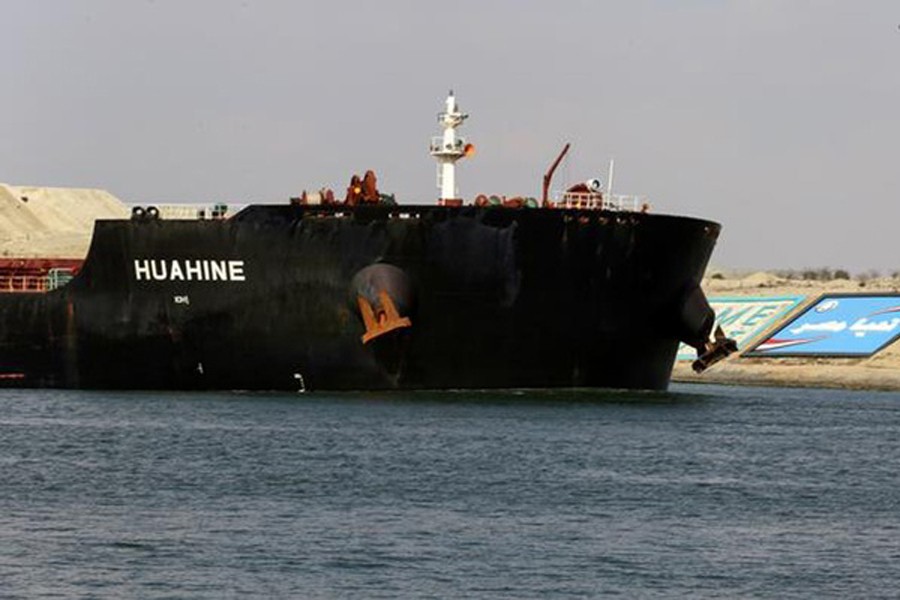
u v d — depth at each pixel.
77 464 113.56
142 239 153.50
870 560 87.31
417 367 149.75
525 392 152.25
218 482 106.19
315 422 133.00
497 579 81.69
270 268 149.62
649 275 152.75
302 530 91.44
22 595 78.12
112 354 157.88
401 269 146.38
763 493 106.31
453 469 111.44
